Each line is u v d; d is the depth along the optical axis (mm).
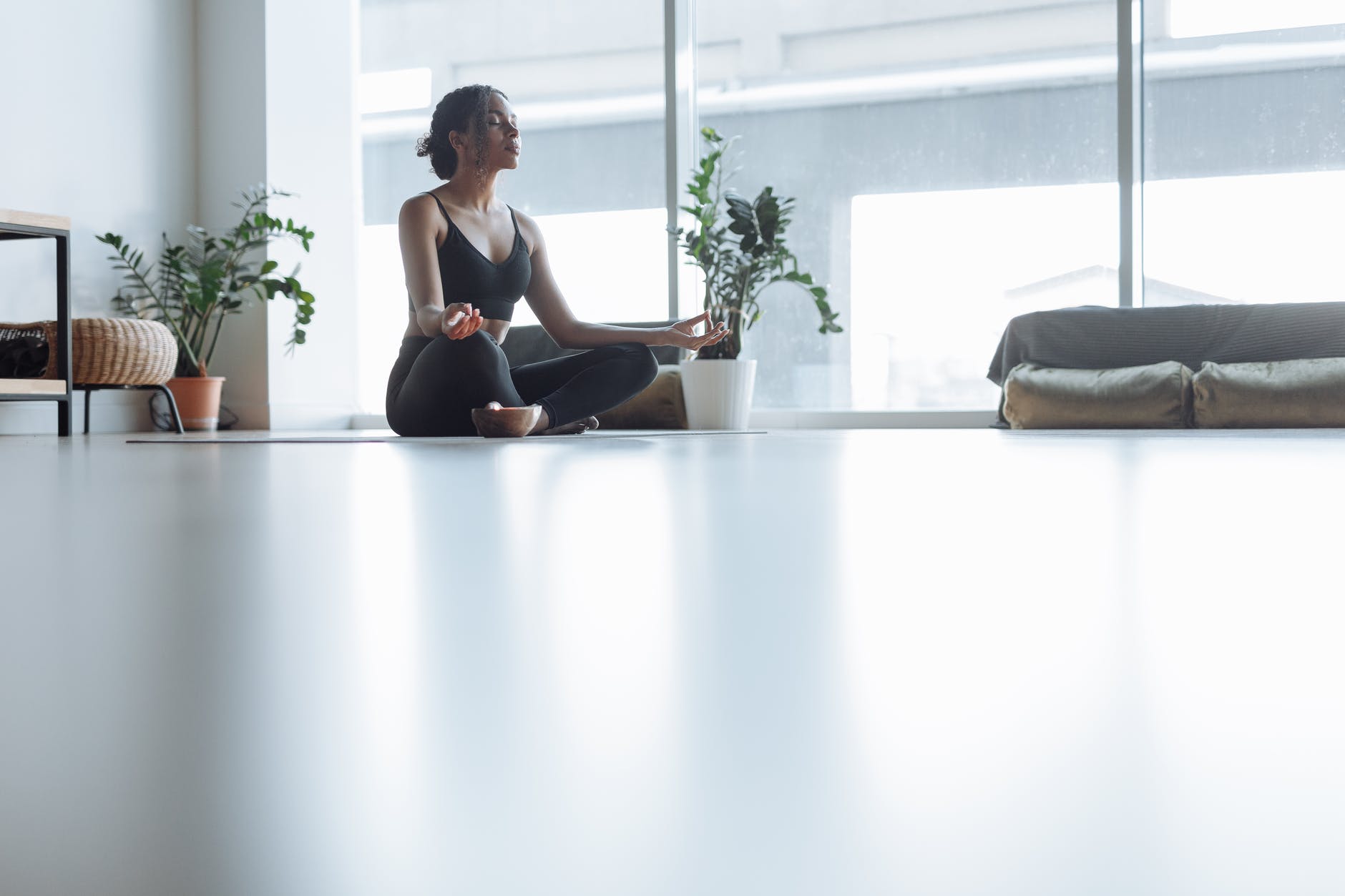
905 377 5602
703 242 4898
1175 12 5184
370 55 6539
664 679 251
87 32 5461
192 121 6031
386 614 349
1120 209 5191
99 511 833
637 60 5969
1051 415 4148
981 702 226
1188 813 158
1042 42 5352
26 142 5180
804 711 220
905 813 160
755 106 5797
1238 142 5141
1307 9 5047
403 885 141
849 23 5633
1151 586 395
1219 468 1229
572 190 6109
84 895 141
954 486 992
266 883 142
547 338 5078
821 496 894
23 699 233
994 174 5445
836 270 5680
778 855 146
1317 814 157
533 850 149
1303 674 250
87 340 4406
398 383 3166
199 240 5633
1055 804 163
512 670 263
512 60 6223
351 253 6453
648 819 160
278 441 2928
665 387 4816
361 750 194
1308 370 3904
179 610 361
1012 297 5441
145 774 183
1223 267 5176
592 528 653
